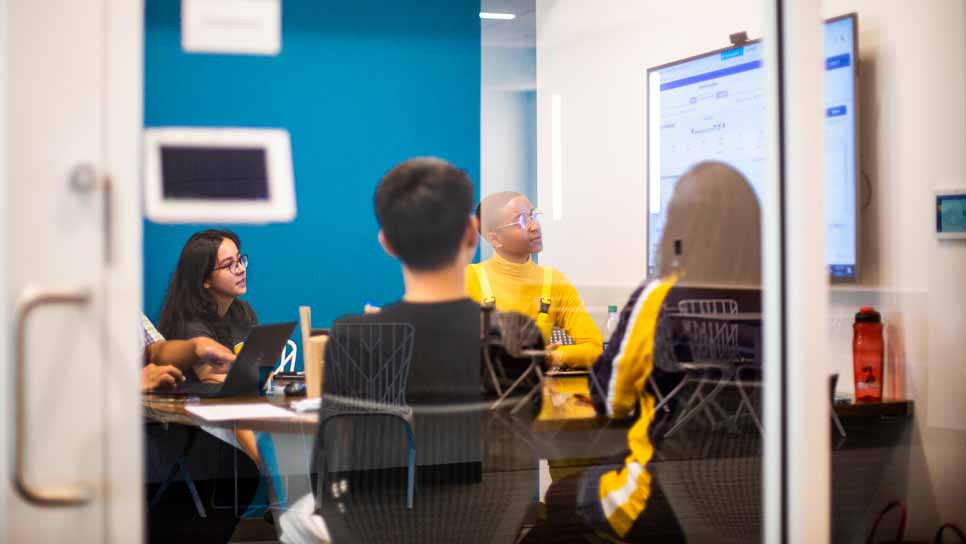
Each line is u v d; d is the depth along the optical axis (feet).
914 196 8.00
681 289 6.82
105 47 4.66
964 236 7.63
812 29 5.97
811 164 5.97
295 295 7.50
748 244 6.82
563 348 6.82
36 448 4.54
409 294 6.57
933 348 7.82
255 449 7.04
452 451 6.62
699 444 6.78
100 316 4.62
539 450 6.71
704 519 6.73
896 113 8.07
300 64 6.91
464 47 8.30
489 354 6.68
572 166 9.43
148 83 4.97
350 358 6.55
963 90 7.62
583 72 9.45
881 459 7.89
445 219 6.52
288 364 7.72
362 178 7.54
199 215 5.09
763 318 6.11
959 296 7.67
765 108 6.09
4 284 4.50
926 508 7.81
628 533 6.74
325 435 6.58
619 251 9.29
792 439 5.94
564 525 6.65
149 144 4.99
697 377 6.78
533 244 6.84
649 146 9.51
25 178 4.53
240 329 7.56
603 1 9.52
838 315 8.01
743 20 8.91
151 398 7.40
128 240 4.67
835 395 8.00
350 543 6.57
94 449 4.61
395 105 7.66
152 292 7.52
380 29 7.67
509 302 6.77
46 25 4.57
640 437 6.79
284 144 5.33
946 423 7.73
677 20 9.43
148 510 7.50
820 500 5.94
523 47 9.23
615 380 6.78
